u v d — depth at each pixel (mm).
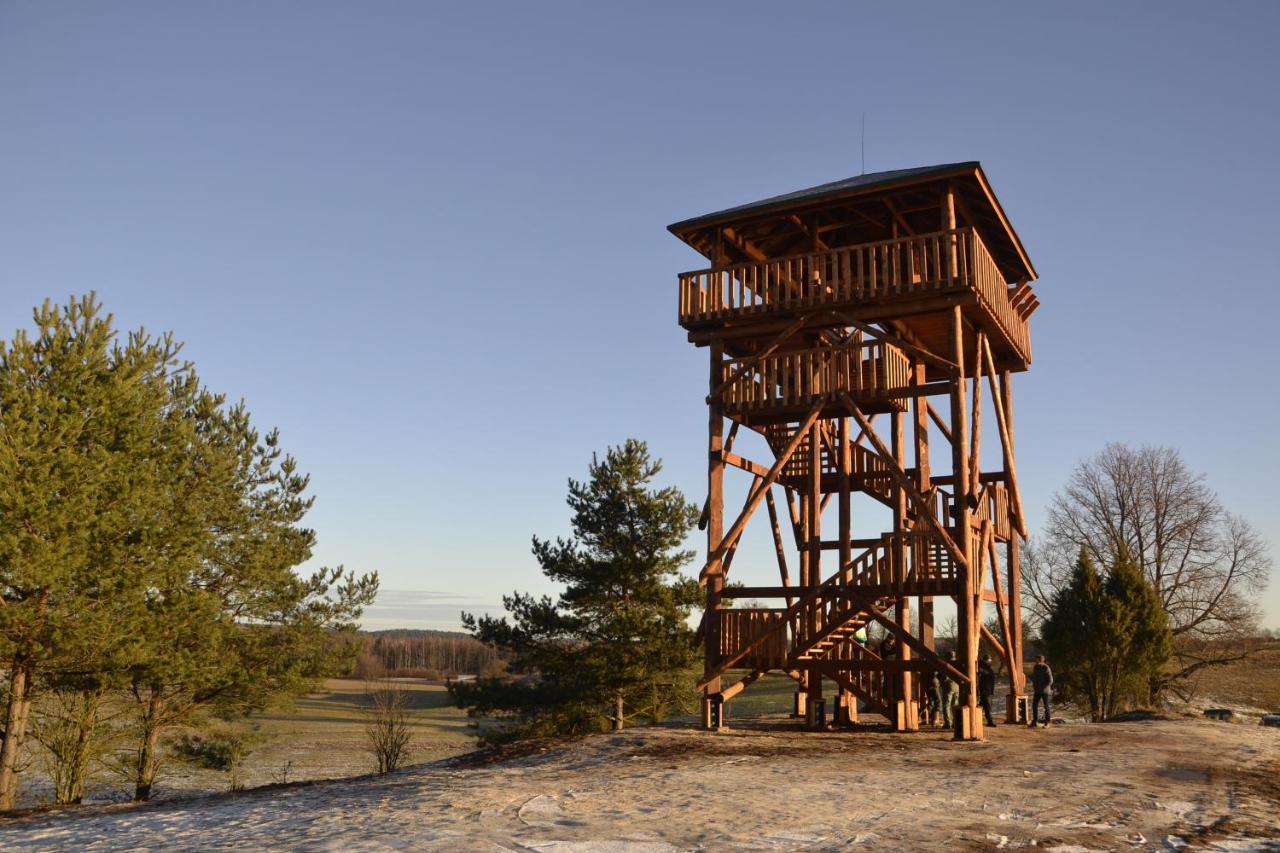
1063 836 8594
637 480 34000
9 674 23078
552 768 13812
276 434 30031
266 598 27969
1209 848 8109
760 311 19328
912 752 15031
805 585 22547
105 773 29250
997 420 20844
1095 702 36531
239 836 9695
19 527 20391
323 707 65000
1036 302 23016
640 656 32094
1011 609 21578
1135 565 38438
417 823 9641
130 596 21453
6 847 10219
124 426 22922
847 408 19141
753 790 11273
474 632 34562
